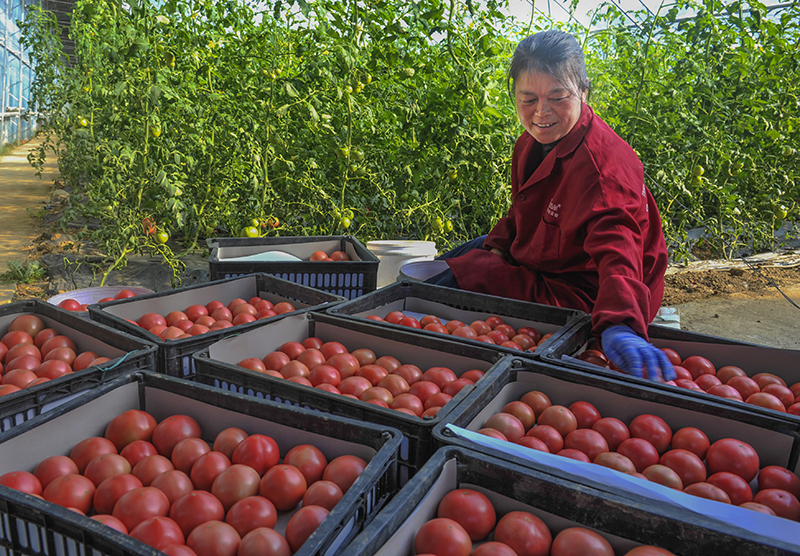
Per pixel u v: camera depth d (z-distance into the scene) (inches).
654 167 207.8
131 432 56.9
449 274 112.6
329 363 75.7
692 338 84.4
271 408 56.1
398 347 79.0
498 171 173.5
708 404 59.4
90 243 201.3
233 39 197.8
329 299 95.8
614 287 74.7
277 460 54.1
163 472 52.4
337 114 179.2
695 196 226.8
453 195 193.6
